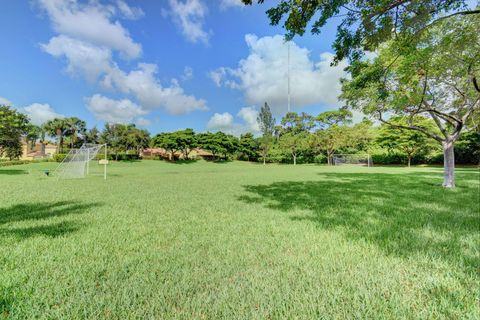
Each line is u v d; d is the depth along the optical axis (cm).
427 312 196
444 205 638
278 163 5047
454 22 689
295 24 455
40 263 291
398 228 427
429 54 746
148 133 5144
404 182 1252
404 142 3070
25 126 2278
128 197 809
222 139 5000
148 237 394
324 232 411
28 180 1405
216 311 199
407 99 977
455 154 3069
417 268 273
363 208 608
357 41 464
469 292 223
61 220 507
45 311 200
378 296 220
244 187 1084
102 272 269
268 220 503
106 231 429
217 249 338
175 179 1490
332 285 236
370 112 1148
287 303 208
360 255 310
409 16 448
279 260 299
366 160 3822
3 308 203
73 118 4450
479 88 877
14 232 421
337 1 411
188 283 243
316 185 1146
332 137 3909
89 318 192
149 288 234
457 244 343
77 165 1872
